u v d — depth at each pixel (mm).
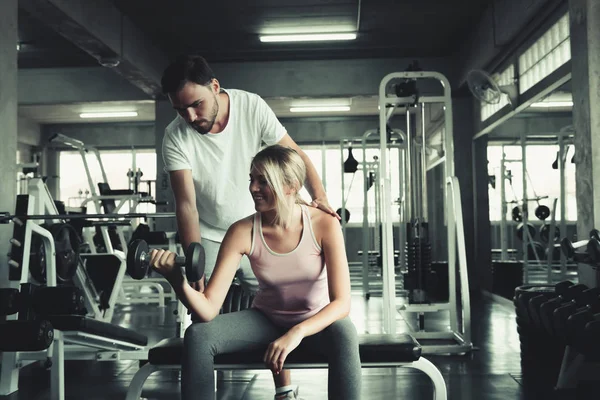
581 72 3393
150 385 2861
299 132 10656
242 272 2006
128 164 11414
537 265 5457
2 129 3570
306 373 3084
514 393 2598
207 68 1632
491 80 4617
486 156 6930
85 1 4957
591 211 3285
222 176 1869
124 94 7441
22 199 2943
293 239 1479
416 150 5855
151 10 5746
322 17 6004
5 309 2549
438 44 6918
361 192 11414
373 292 7090
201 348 1395
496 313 5238
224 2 5562
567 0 4309
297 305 1509
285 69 7293
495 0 5512
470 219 7348
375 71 7262
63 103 7523
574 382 2646
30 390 2797
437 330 4367
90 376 3068
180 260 1295
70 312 2551
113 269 4410
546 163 4953
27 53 6914
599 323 2098
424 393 2643
